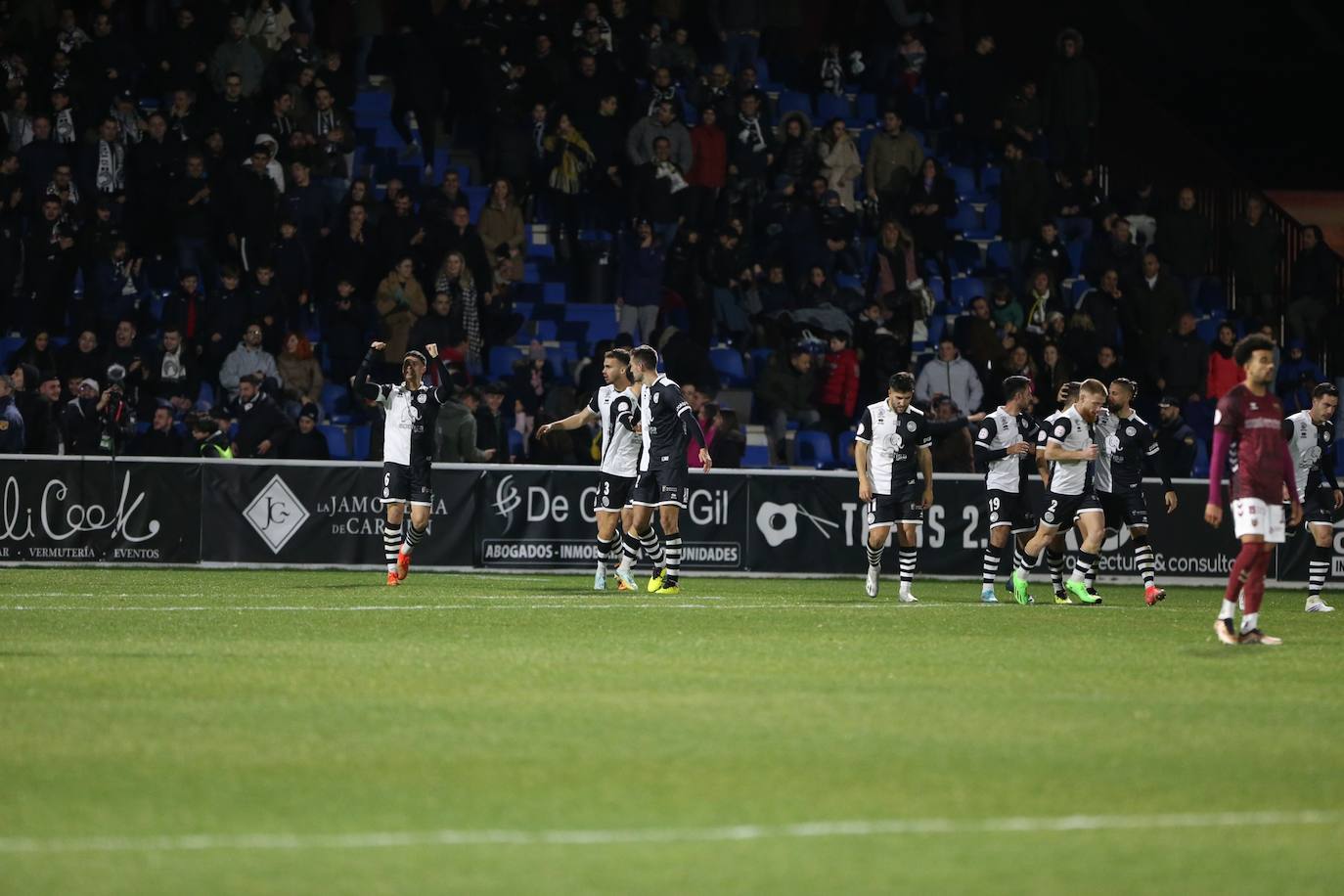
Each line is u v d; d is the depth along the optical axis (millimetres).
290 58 94250
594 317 96312
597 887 20328
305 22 100062
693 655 41656
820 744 29297
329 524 76188
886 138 100812
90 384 77438
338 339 85500
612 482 65562
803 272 95312
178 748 28469
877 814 24297
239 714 31906
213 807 24344
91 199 88812
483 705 33094
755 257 96688
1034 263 97250
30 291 86000
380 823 23500
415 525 65125
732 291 95062
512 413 86938
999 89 105688
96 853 21766
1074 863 21781
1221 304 102875
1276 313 101375
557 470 77375
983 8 115125
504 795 25203
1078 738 30344
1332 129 111750
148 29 99062
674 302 94250
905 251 96562
